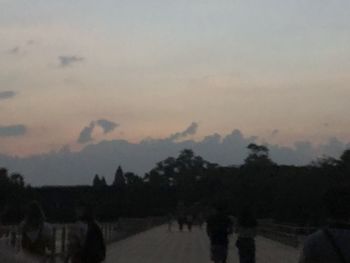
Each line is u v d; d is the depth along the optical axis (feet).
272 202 294.25
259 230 221.46
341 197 18.97
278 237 173.78
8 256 9.41
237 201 291.58
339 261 18.69
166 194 505.25
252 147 406.82
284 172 303.07
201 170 540.52
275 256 115.24
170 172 559.79
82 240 39.88
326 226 19.31
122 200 338.75
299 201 237.04
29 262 9.48
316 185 229.86
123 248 132.87
